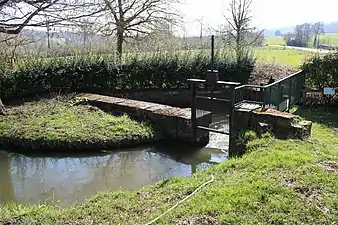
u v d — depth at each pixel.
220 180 4.11
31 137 6.37
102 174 5.43
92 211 3.58
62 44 10.40
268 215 3.09
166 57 11.25
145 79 11.08
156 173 5.45
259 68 11.56
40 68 10.04
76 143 6.25
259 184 3.69
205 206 3.34
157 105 8.02
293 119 5.77
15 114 7.92
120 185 4.98
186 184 4.23
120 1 11.27
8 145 6.50
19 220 3.36
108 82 10.71
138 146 6.63
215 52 11.74
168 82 11.23
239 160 4.82
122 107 8.11
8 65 9.82
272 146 5.14
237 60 11.46
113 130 6.81
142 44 12.46
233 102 6.13
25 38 8.30
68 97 9.34
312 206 3.21
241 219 3.05
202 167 5.64
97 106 8.69
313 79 9.16
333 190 3.50
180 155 6.28
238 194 3.51
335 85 8.88
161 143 6.91
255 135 5.74
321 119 7.41
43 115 7.79
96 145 6.31
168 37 12.87
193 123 6.76
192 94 6.70
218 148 6.67
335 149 5.05
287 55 12.75
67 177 5.33
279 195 3.43
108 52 11.20
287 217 3.05
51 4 5.10
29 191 4.85
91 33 8.55
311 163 4.30
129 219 3.34
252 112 5.97
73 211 3.60
